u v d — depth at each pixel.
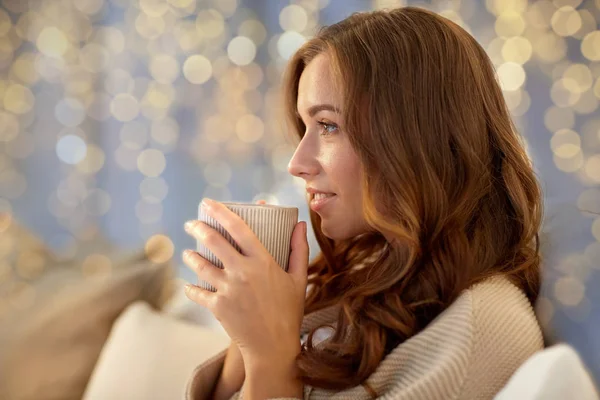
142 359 1.05
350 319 0.75
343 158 0.79
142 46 2.23
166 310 1.36
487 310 0.70
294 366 0.75
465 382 0.65
